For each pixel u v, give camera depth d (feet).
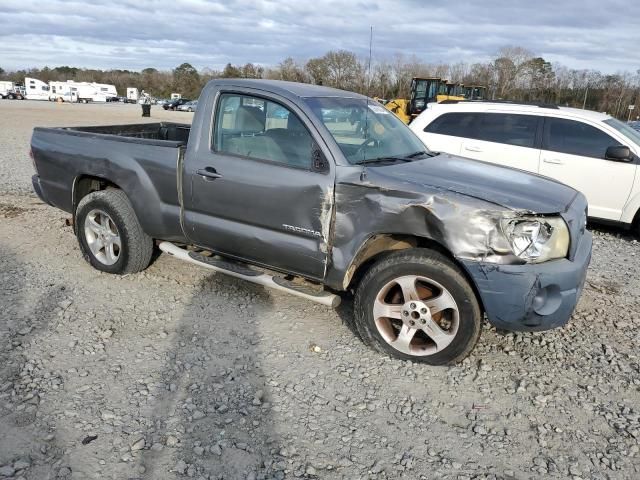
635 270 20.65
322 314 15.19
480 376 12.39
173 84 358.23
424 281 12.26
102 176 16.62
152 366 12.31
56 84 269.64
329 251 12.98
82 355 12.65
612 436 10.50
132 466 9.20
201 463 9.34
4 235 21.58
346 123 14.02
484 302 11.63
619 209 25.13
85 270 17.90
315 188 12.81
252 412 10.79
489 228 11.33
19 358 12.37
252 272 14.66
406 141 15.93
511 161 26.63
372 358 12.96
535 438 10.41
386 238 12.85
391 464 9.53
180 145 15.14
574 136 25.76
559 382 12.34
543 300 11.67
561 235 11.94
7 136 60.18
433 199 11.66
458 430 10.55
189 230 15.28
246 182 13.76
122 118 105.09
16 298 15.56
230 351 13.08
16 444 9.57
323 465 9.43
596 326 15.33
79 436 9.86
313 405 11.09
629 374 12.80
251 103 14.21
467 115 27.81
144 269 17.83
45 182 18.43
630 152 24.59
